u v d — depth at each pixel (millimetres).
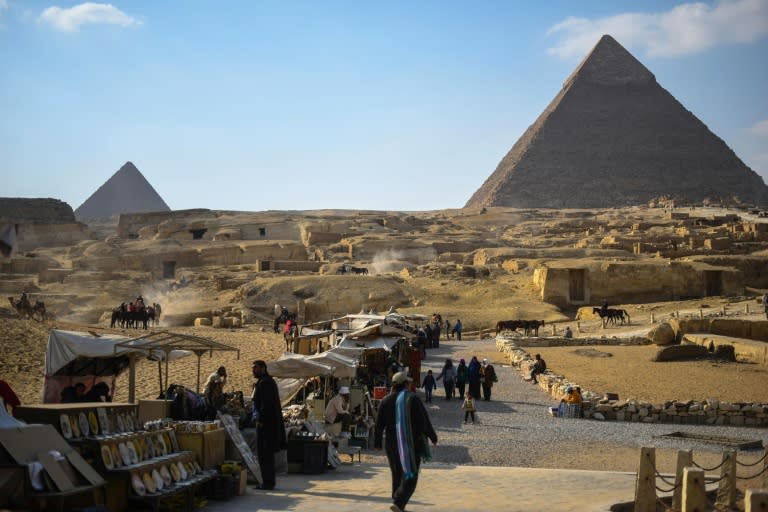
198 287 92125
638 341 60000
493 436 28047
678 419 32719
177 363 42375
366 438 24438
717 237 126250
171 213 195875
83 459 12078
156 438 14062
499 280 94438
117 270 121938
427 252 128125
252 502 14648
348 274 95438
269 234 159125
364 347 34406
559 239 149000
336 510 13938
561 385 38531
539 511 14289
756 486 17859
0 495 10844
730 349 50750
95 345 20375
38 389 32125
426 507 14508
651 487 14156
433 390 42125
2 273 120500
